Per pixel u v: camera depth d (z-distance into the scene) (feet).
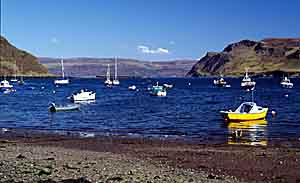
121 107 287.28
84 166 82.12
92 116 224.94
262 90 537.24
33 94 467.52
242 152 107.55
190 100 361.51
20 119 212.84
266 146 120.57
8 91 513.04
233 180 74.84
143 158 97.96
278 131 159.22
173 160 95.55
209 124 184.14
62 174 73.26
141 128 171.42
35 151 104.99
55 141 131.64
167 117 217.56
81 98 351.46
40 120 207.31
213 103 323.37
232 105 300.61
